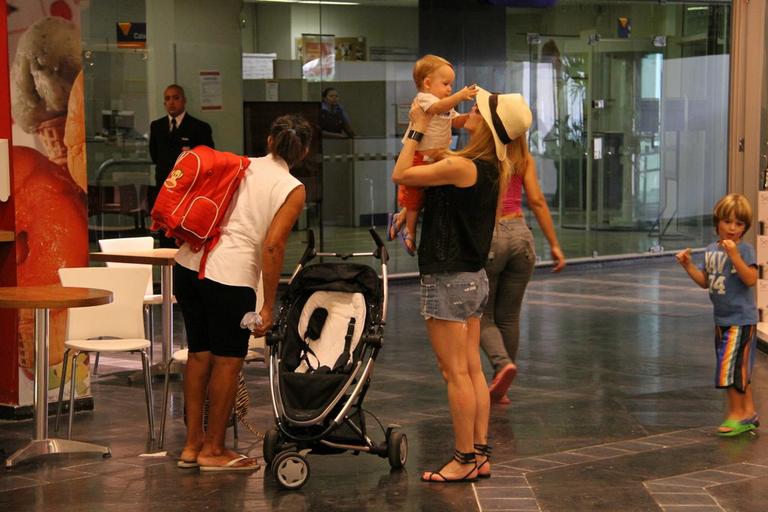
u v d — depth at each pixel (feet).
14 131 27.61
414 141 21.06
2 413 28.27
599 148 61.00
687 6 63.05
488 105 20.98
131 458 24.09
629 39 61.26
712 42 64.28
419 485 21.54
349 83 53.26
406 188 21.85
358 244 54.34
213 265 22.48
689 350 36.52
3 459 24.25
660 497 20.61
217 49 50.88
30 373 28.27
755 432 25.49
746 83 37.19
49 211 28.27
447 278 21.07
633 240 63.00
